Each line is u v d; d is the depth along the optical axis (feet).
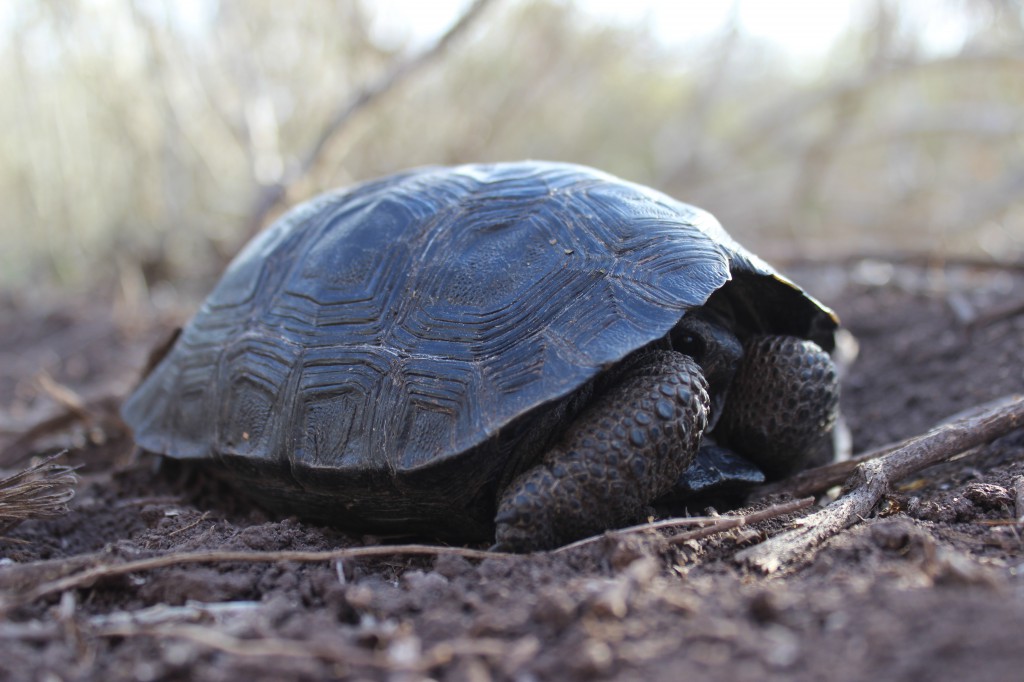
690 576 1.42
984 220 4.28
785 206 5.13
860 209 5.21
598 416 1.52
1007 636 1.22
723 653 1.26
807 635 1.27
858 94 4.73
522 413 1.49
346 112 3.25
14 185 4.95
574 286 1.58
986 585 1.31
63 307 4.32
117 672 1.29
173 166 4.41
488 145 4.50
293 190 3.29
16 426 2.39
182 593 1.43
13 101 4.50
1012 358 2.12
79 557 1.49
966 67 4.69
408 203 1.74
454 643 1.30
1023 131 4.49
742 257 1.65
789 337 1.71
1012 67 4.35
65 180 4.53
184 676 1.28
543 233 1.64
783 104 5.05
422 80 4.30
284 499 1.73
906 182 5.04
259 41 3.76
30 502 1.63
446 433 1.54
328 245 1.77
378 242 1.72
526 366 1.53
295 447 1.65
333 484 1.63
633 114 5.39
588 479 1.50
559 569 1.43
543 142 5.05
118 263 4.62
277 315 1.76
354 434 1.61
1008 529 1.49
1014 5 4.24
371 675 1.27
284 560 1.49
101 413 2.30
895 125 4.98
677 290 1.56
